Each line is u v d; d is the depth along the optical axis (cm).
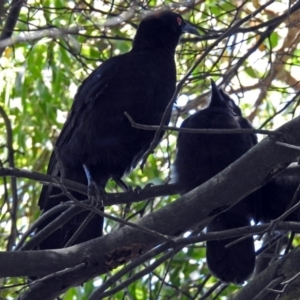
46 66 1257
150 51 1028
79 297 1180
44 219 882
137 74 970
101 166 978
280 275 834
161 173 1291
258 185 767
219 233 732
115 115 955
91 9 1018
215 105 1008
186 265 1269
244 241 870
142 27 1070
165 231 761
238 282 866
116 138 957
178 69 1275
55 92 1250
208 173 912
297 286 820
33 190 1402
